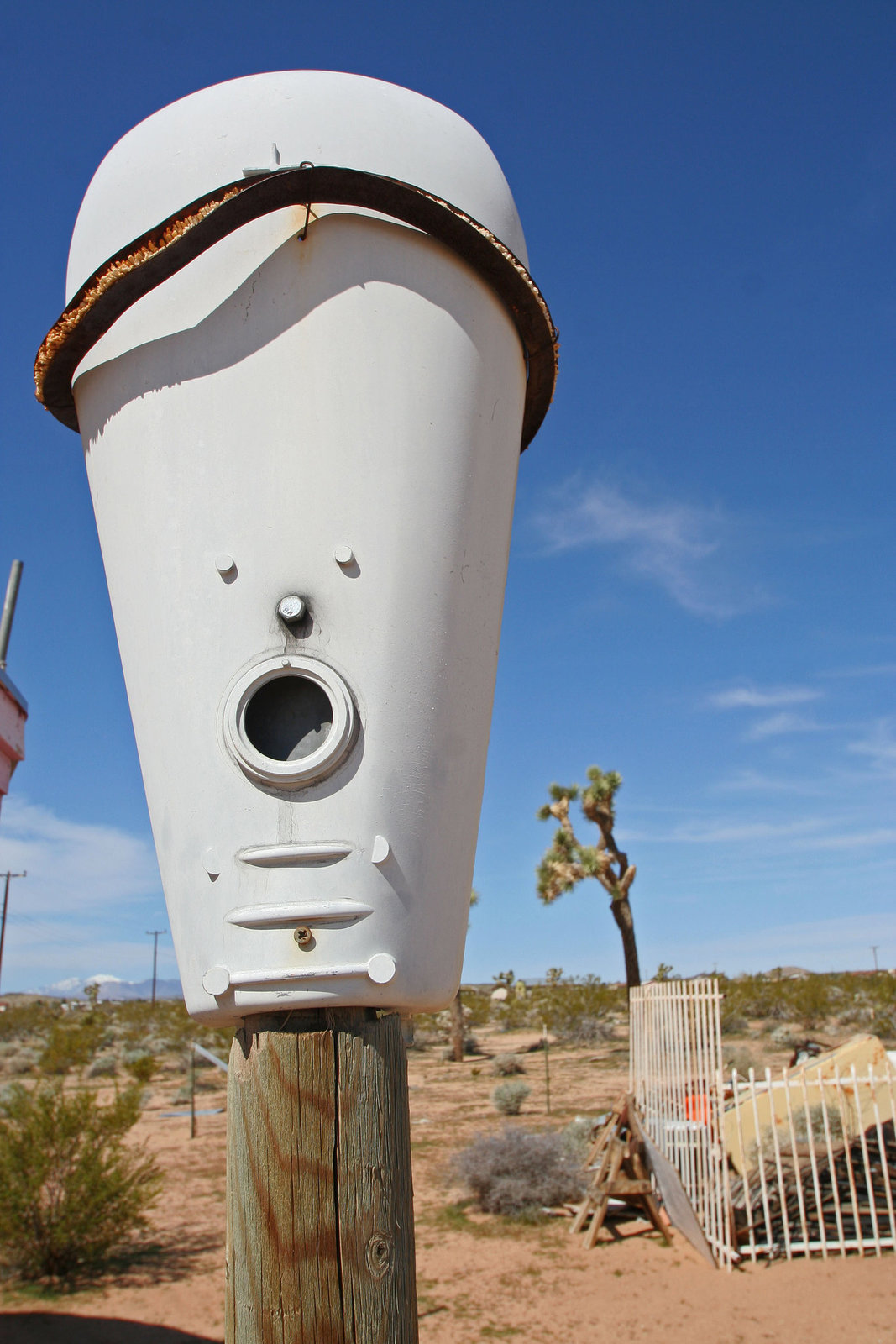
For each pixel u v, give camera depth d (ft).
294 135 5.90
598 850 60.34
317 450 5.35
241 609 5.27
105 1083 63.98
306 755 5.18
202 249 5.64
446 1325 19.56
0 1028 111.45
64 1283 22.71
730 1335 18.19
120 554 5.87
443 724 5.49
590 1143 31.71
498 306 6.24
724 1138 23.22
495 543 6.13
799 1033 74.79
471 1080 60.03
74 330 5.98
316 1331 4.62
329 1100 4.83
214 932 5.03
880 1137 23.70
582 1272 22.09
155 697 5.50
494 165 6.77
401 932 5.06
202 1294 21.84
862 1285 20.16
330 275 5.55
